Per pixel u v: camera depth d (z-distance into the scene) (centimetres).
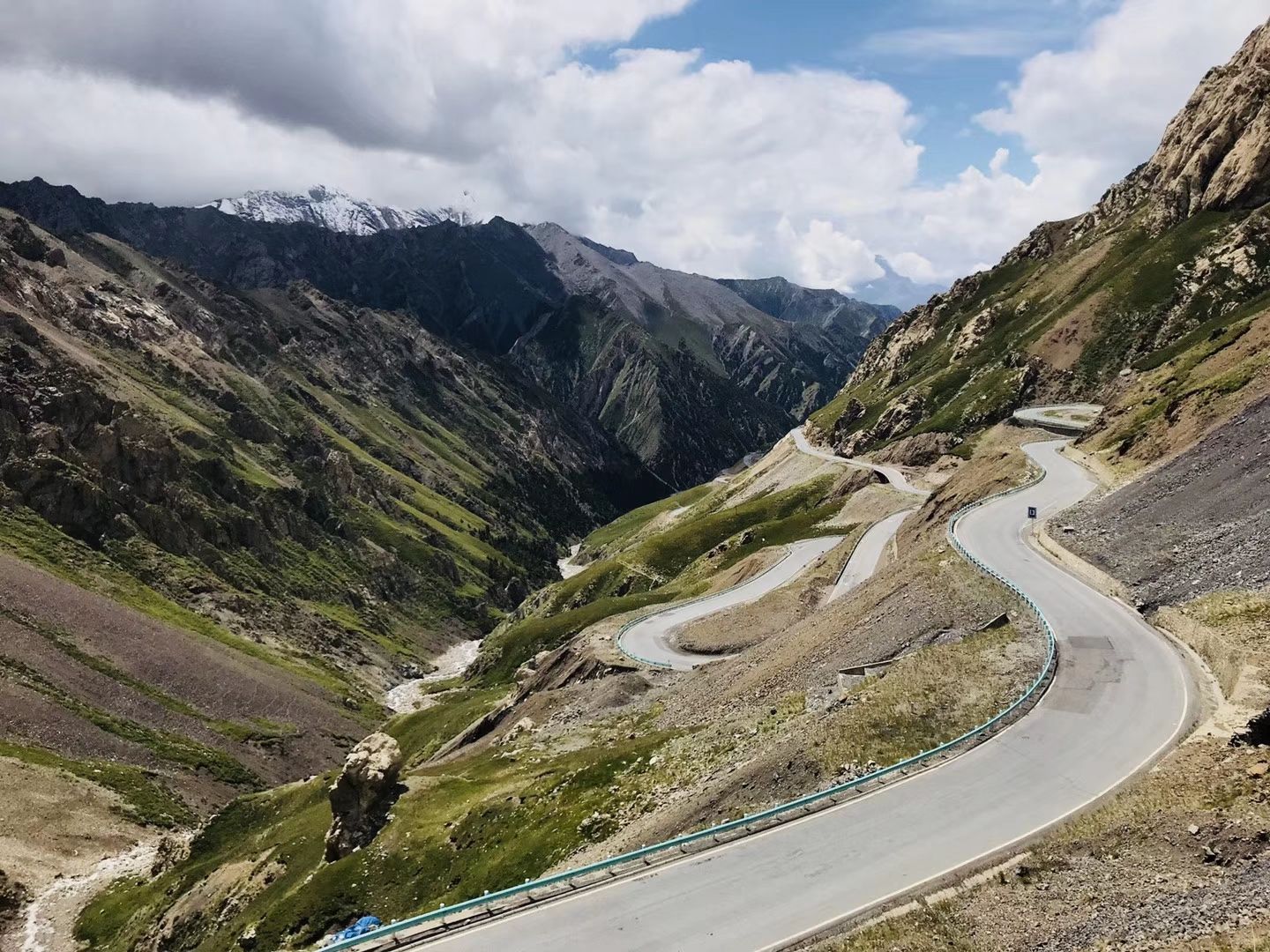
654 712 6444
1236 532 4572
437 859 5375
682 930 2475
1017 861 2520
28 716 11444
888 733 3581
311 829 7112
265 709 14312
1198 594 4238
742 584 10588
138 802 10712
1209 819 2281
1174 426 7194
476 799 5912
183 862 8425
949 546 6234
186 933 6706
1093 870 2320
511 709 9094
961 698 3719
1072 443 9619
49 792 10106
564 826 4628
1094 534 5784
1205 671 3650
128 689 13050
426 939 2545
